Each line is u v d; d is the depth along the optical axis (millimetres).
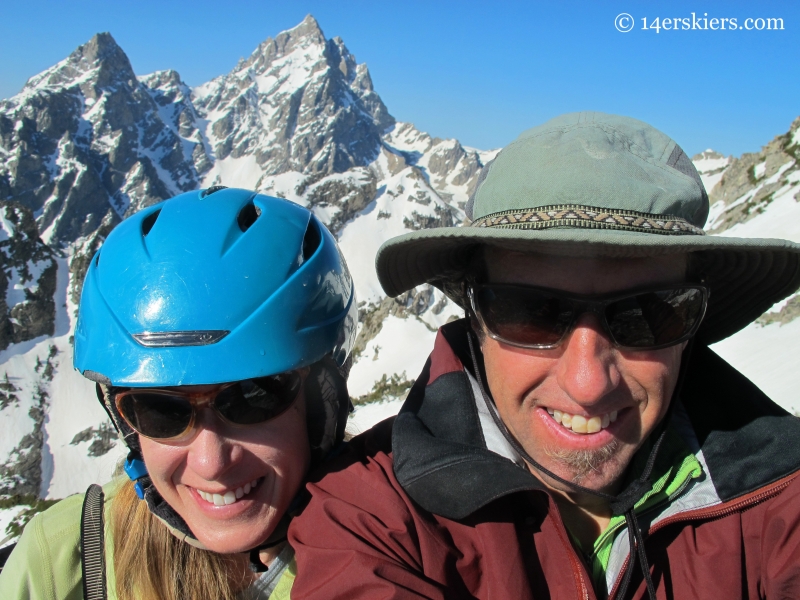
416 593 432
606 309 452
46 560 563
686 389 537
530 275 468
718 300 547
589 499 521
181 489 540
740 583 458
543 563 471
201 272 528
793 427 488
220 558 569
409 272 530
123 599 562
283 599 550
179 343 509
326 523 479
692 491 486
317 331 569
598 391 446
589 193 425
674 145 472
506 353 488
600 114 475
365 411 11867
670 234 427
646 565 453
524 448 506
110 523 587
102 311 537
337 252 646
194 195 596
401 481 492
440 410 535
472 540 476
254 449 526
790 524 454
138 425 523
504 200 453
